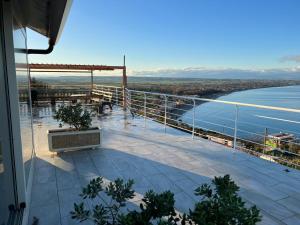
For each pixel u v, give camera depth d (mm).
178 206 2471
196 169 3494
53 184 2951
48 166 3533
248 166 3635
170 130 6117
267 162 3811
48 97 10484
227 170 3469
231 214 1171
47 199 2588
